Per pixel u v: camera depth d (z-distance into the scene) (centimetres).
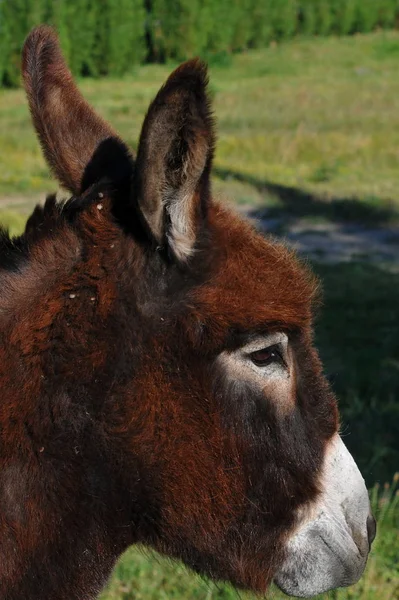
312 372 652
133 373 589
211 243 604
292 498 641
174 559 680
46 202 629
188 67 522
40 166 3406
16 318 585
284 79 5797
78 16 5784
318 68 6256
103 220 603
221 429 609
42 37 670
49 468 583
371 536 687
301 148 3741
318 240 2698
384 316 2070
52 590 598
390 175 3450
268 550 644
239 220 650
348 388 1655
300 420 641
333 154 3694
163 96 525
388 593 1018
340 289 2247
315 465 648
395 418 1505
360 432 1434
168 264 594
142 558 1052
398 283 2317
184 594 1017
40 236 614
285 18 7262
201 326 594
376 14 7962
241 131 4112
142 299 593
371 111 4644
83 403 585
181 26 6388
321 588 659
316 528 650
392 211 2978
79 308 588
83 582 613
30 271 600
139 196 560
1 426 574
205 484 613
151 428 595
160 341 591
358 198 3094
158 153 548
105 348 585
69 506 591
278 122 4312
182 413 599
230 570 644
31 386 577
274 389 625
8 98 5125
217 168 3406
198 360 596
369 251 2617
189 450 604
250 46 7125
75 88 688
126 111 4494
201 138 549
